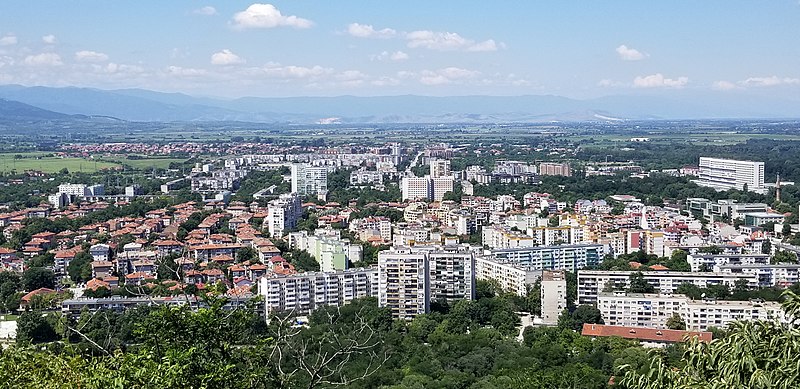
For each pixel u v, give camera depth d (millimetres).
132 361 112000
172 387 109312
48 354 124875
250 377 116250
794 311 104000
